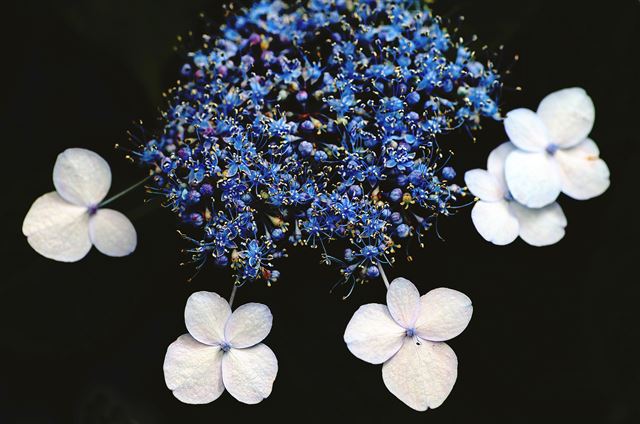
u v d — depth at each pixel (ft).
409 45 1.10
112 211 1.11
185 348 1.09
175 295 1.18
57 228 1.11
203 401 1.08
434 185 1.09
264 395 1.09
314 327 1.18
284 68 1.09
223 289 1.16
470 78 1.13
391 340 1.09
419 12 1.13
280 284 1.16
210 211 1.09
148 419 1.18
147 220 1.17
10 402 1.18
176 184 1.09
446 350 1.09
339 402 1.18
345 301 1.17
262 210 1.08
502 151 1.13
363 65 1.09
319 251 1.16
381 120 1.08
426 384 1.09
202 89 1.11
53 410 1.18
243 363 1.09
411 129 1.08
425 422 1.18
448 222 1.18
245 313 1.08
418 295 1.09
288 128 1.06
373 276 1.08
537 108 1.15
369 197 1.08
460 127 1.15
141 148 1.13
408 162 1.07
